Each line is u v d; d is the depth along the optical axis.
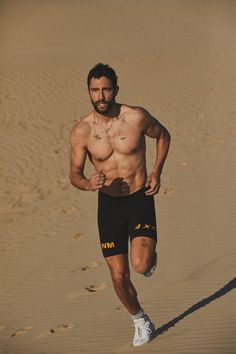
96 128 14.04
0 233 25.61
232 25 52.41
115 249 14.19
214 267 19.19
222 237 21.91
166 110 37.94
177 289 17.83
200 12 56.28
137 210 14.04
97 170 14.17
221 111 36.94
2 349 16.02
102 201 14.21
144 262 13.73
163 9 57.59
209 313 15.95
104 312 17.39
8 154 34.16
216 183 27.70
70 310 18.02
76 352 15.13
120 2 60.22
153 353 14.20
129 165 14.03
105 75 13.53
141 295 17.81
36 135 36.34
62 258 22.42
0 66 46.69
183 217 24.27
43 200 28.77
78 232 24.86
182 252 20.91
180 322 15.68
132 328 15.93
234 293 17.02
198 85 41.03
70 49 49.38
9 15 58.03
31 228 25.84
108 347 15.07
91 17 56.56
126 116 14.01
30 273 21.42
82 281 20.08
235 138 33.09
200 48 47.47
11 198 29.28
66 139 35.66
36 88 42.84
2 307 18.98
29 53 49.12
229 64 44.16
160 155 14.23
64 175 31.28
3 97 41.75
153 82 42.25
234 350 13.87
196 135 34.00
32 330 17.05
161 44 48.94
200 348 14.15
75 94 41.75
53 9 59.22
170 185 27.84
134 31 52.34
